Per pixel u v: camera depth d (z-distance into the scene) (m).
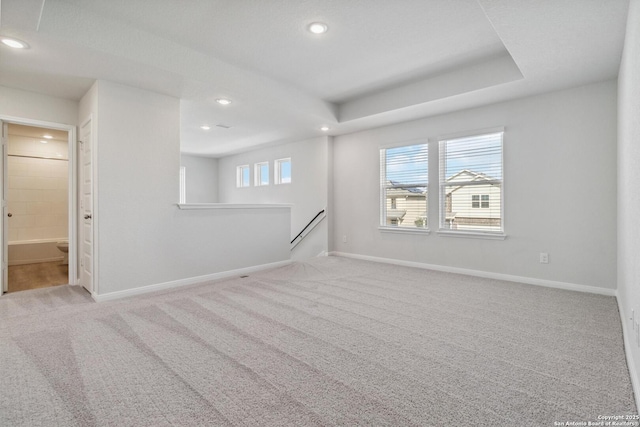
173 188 3.96
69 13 2.62
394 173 5.51
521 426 1.47
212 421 1.50
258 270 4.93
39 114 3.73
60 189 6.30
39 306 3.20
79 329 2.60
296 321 2.78
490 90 3.85
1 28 2.41
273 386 1.79
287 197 7.24
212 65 3.57
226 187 9.15
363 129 5.82
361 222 5.97
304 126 5.62
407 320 2.81
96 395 1.71
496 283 4.11
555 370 1.97
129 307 3.16
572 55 2.95
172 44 3.24
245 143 7.24
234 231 4.64
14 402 1.65
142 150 3.69
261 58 3.63
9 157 5.81
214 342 2.36
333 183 6.45
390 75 4.14
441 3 2.64
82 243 3.97
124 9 2.71
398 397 1.70
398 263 5.41
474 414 1.56
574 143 3.76
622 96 2.84
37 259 5.90
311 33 3.10
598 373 1.93
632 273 2.02
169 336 2.46
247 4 2.64
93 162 3.46
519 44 2.76
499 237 4.30
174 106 3.99
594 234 3.66
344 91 4.72
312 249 6.64
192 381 1.84
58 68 3.11
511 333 2.52
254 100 4.18
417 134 5.14
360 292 3.70
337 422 1.50
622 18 2.35
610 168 3.55
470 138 4.61
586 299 3.40
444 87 4.11
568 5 2.22
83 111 3.83
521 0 2.18
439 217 4.91
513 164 4.20
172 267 3.96
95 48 2.75
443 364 2.04
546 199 3.96
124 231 3.56
